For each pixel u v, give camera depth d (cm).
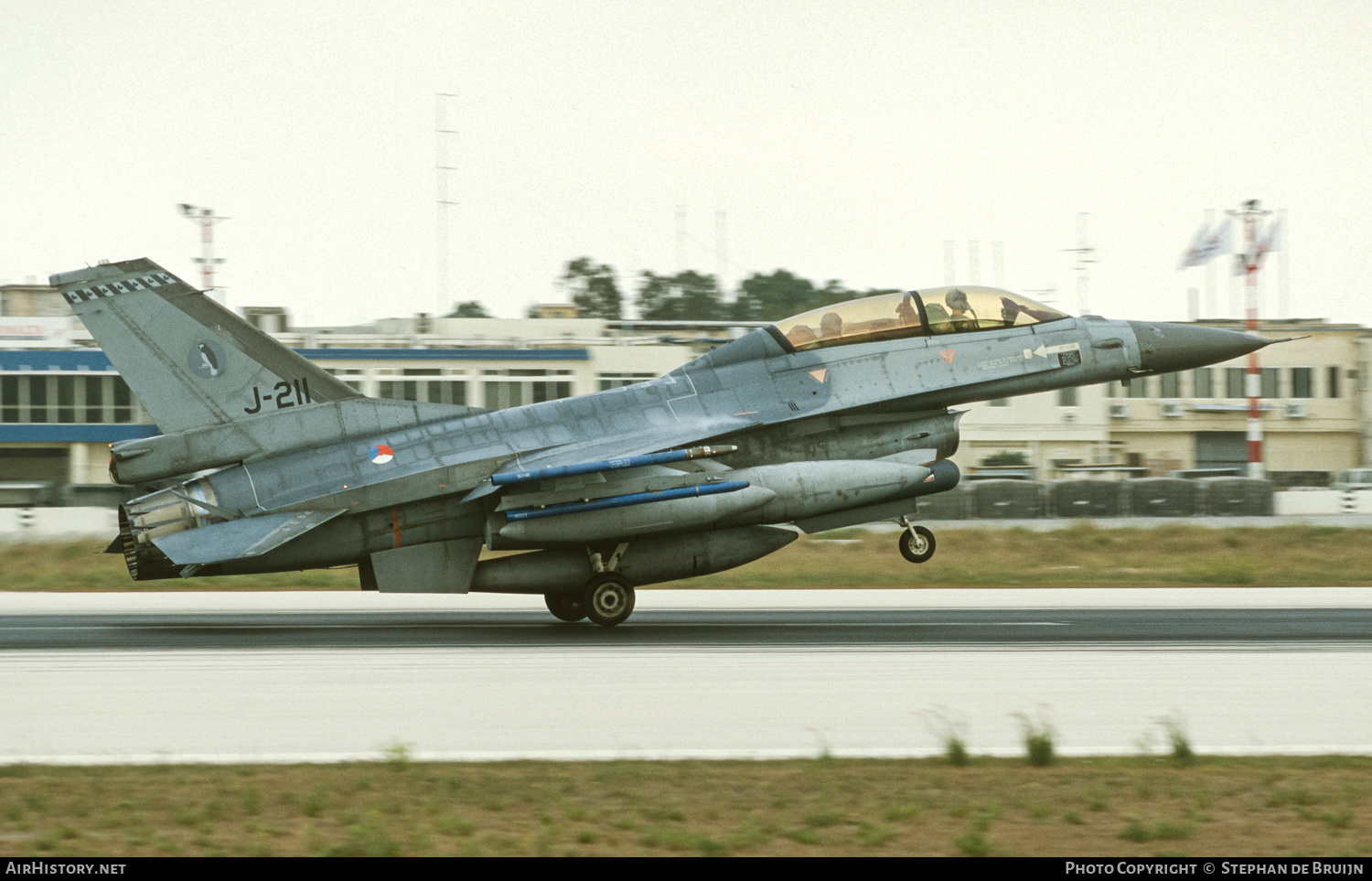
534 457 5891
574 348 18550
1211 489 15425
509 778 3027
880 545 11425
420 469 5781
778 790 2911
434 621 6247
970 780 3022
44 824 2605
